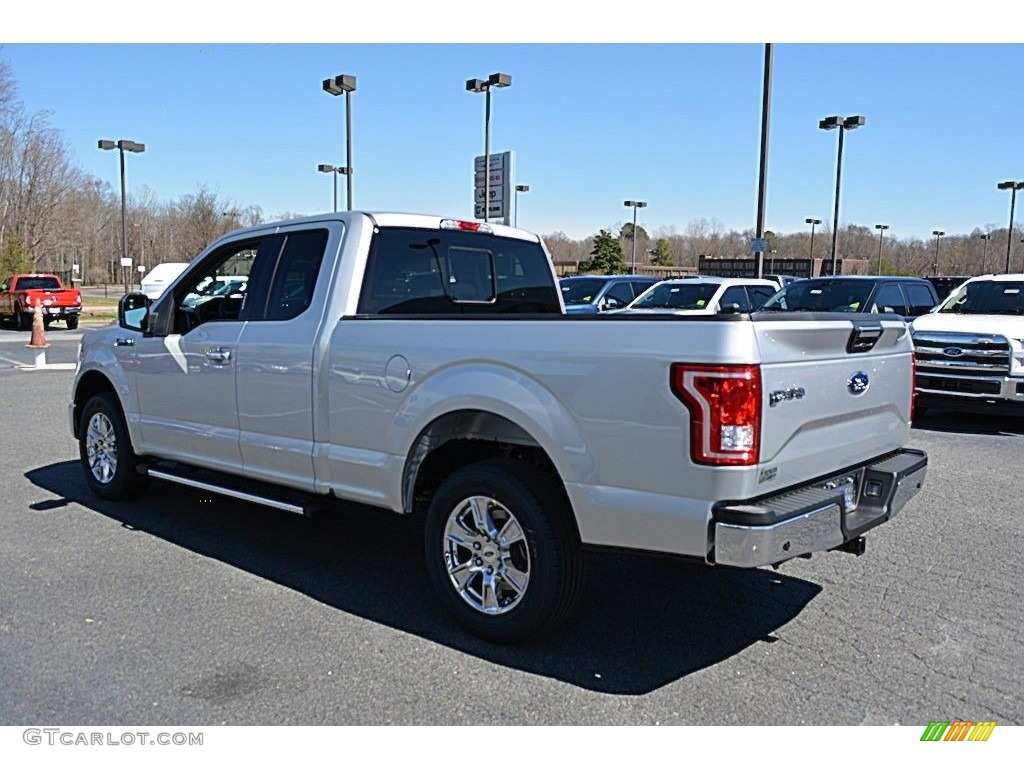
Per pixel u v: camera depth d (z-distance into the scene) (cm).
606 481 351
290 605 442
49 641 394
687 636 407
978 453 863
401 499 427
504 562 392
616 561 521
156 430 577
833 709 338
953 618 430
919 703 343
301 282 487
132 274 7969
